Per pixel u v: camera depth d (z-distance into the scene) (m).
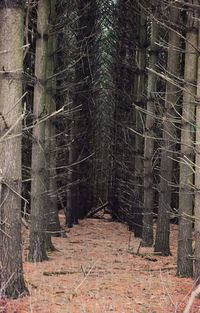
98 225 21.39
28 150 16.61
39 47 10.34
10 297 6.42
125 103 20.33
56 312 6.07
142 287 7.84
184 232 8.98
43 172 10.50
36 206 10.38
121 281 8.32
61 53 16.12
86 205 24.95
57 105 17.75
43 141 10.46
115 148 22.52
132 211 18.50
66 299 6.76
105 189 30.75
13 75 6.32
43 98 10.27
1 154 6.32
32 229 10.33
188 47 8.56
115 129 22.02
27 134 11.20
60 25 12.58
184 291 7.65
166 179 12.34
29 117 11.43
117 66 20.84
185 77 8.58
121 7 19.27
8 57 6.32
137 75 18.30
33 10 11.73
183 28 8.57
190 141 8.62
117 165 22.58
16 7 6.34
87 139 22.17
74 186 21.20
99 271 9.36
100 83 24.23
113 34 21.36
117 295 7.22
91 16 19.98
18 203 6.46
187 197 8.88
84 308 6.09
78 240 15.38
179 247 9.06
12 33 6.34
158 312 6.32
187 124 8.64
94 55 20.66
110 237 17.00
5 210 6.36
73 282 8.00
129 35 18.81
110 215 26.02
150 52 13.75
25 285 6.86
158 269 9.96
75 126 19.73
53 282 7.88
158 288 7.79
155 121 14.27
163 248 12.33
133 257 11.95
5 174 6.30
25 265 9.56
